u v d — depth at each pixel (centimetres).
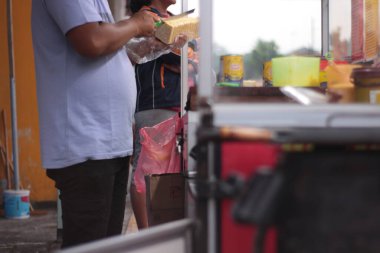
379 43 272
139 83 432
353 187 135
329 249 135
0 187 750
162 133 342
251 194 129
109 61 274
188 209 254
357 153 138
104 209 270
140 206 369
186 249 171
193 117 267
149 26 286
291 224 135
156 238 162
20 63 757
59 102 267
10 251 520
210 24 173
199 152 162
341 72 234
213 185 147
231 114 158
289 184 135
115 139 272
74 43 261
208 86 173
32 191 761
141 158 346
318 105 161
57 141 266
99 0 282
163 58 427
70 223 267
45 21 271
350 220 135
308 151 139
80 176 264
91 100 268
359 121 158
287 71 255
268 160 149
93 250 148
